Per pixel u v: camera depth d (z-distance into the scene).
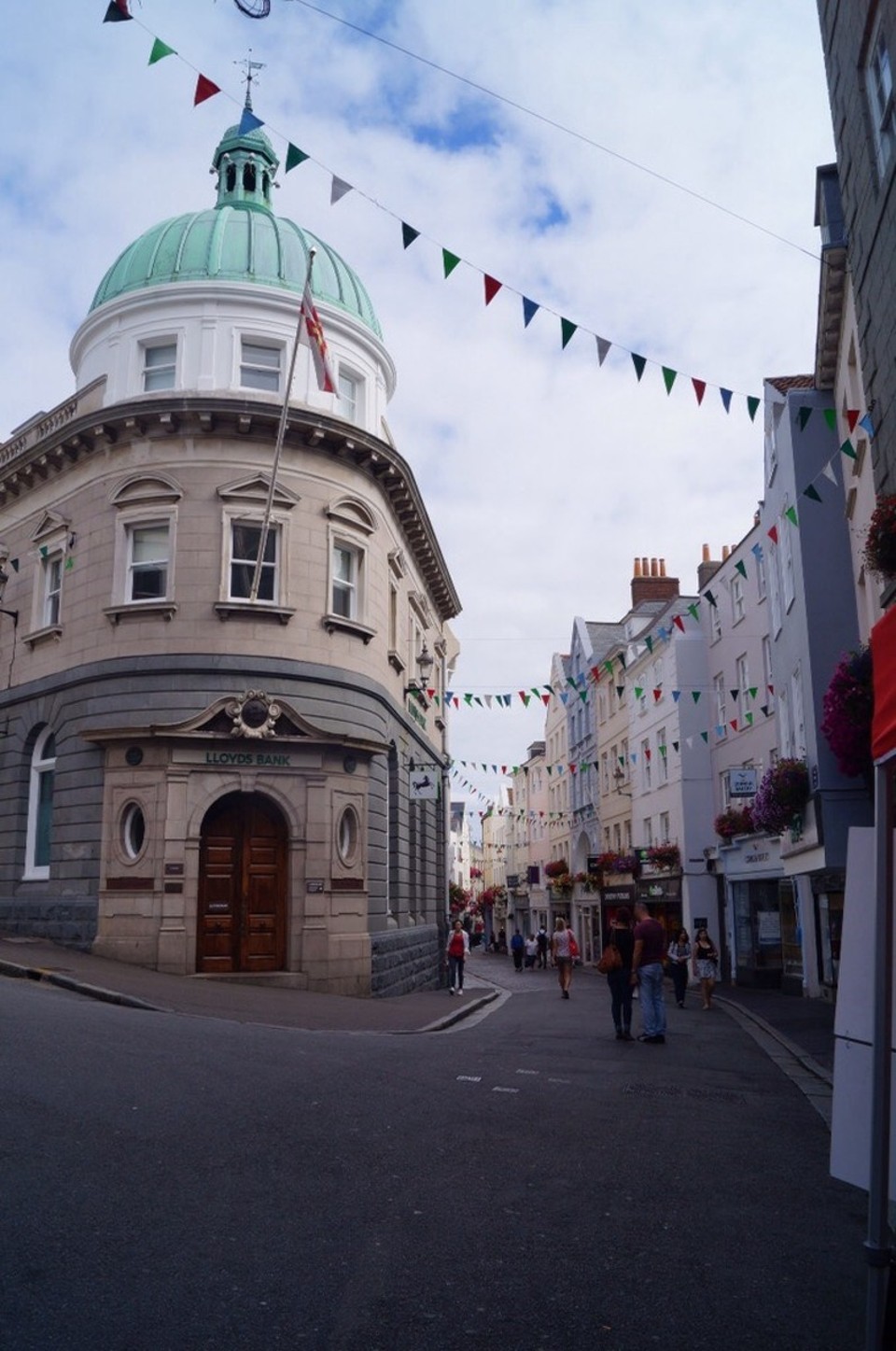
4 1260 4.69
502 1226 5.64
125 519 20.80
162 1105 7.62
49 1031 10.05
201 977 18.77
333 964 19.91
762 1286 4.98
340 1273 4.84
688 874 36.56
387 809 23.39
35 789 22.45
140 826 19.58
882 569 10.30
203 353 21.34
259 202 25.08
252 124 8.51
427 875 30.98
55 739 21.48
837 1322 4.59
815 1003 23.91
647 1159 7.40
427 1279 4.83
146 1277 4.62
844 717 12.91
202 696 19.88
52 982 15.34
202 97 8.09
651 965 15.09
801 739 18.30
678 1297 4.79
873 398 10.91
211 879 19.69
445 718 36.88
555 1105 9.26
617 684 48.25
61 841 20.55
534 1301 4.66
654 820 41.28
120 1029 10.74
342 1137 7.24
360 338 23.22
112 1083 8.12
